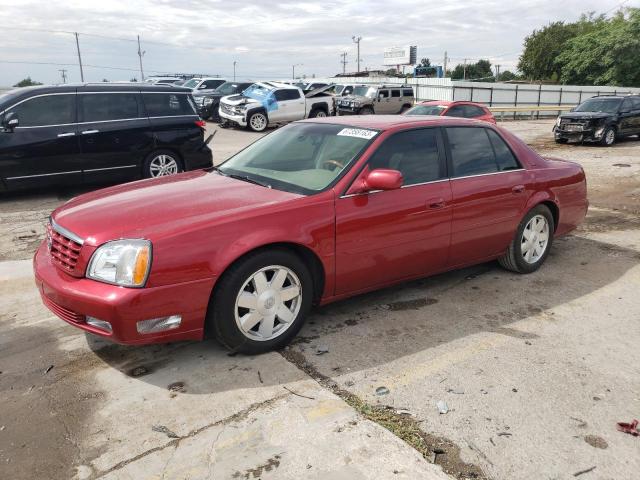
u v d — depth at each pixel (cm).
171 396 308
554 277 516
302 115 2200
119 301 298
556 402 308
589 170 1214
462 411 297
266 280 346
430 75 6234
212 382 323
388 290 477
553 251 601
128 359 351
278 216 344
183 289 312
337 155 404
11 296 459
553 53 6488
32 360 352
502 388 321
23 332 393
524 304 450
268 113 2095
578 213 566
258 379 325
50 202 824
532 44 6756
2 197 856
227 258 321
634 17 4384
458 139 456
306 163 414
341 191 373
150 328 309
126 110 883
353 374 335
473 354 362
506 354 363
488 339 385
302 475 246
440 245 434
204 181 411
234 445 266
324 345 372
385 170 369
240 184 397
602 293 476
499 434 279
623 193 947
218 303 329
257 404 300
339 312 429
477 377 333
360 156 392
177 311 313
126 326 303
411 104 2645
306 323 409
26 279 500
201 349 363
